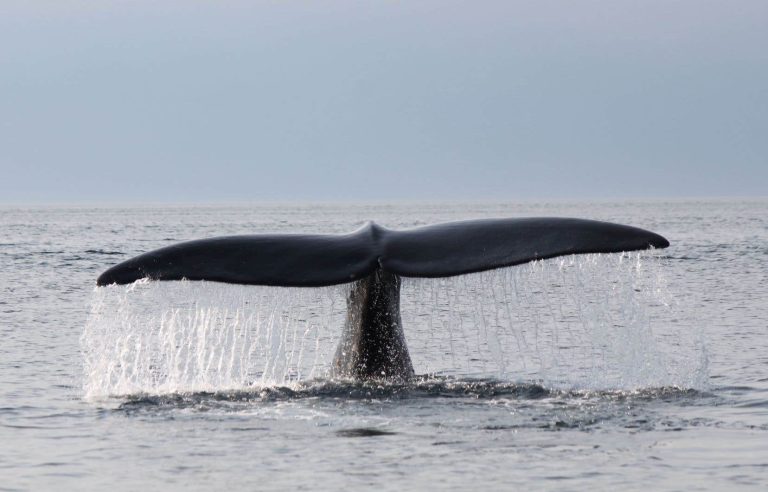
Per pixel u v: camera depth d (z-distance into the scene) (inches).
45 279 5856.3
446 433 1813.5
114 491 1579.7
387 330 2006.6
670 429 1865.2
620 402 2049.7
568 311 4001.0
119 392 2220.7
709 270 6279.5
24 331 3619.6
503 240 1770.4
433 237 1804.9
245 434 1824.6
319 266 1752.0
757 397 2162.9
